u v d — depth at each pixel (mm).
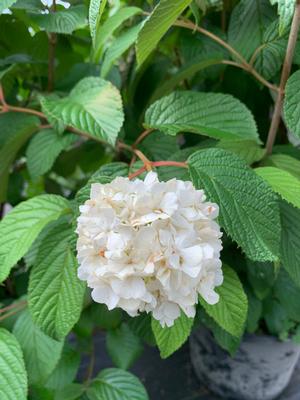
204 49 265
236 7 243
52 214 195
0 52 292
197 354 339
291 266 203
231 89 284
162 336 200
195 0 199
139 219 139
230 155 177
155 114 219
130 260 140
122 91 318
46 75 299
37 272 191
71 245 179
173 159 225
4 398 180
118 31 296
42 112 256
